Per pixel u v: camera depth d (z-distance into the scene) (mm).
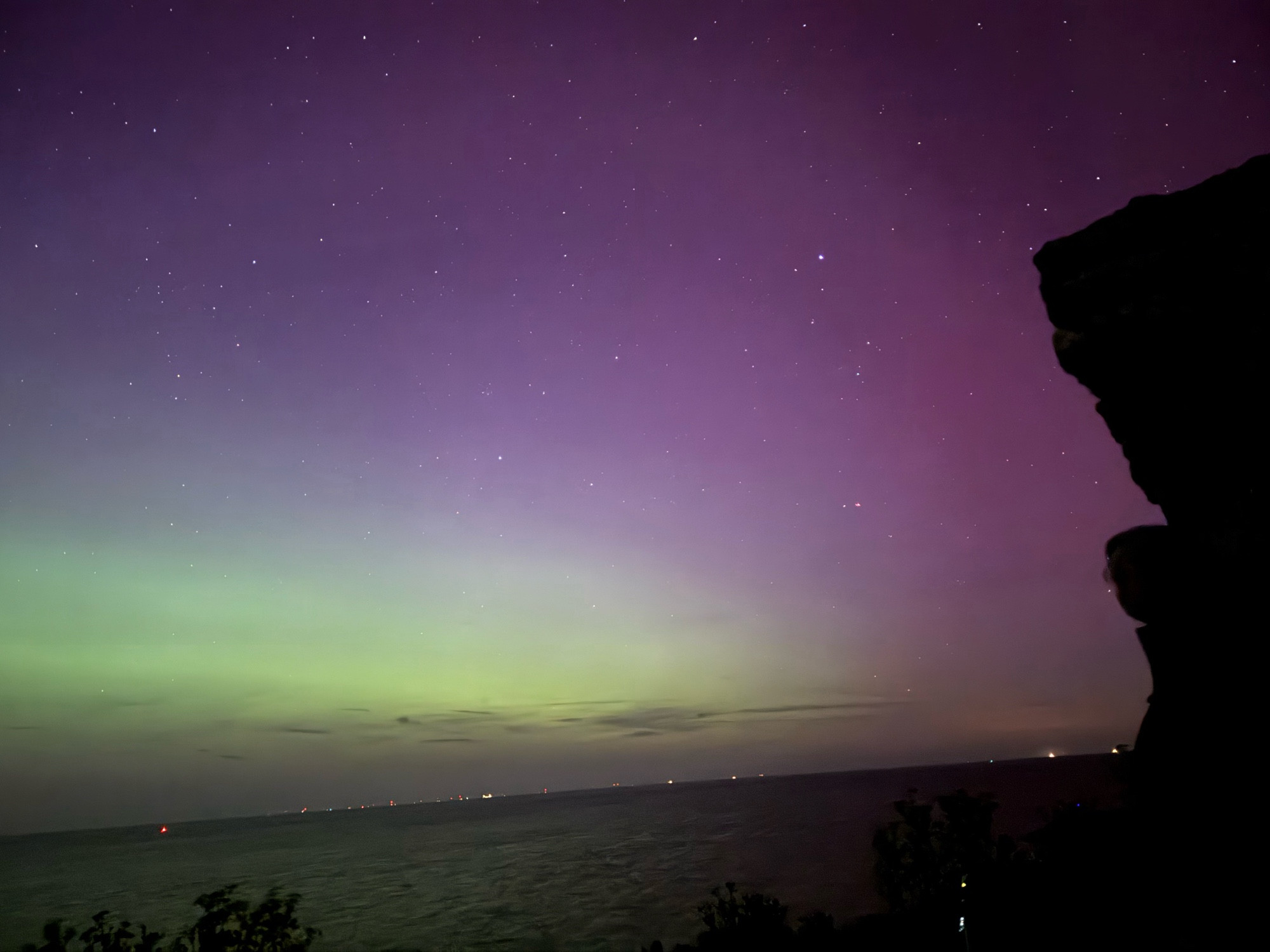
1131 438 2719
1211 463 2455
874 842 5922
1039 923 2287
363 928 19828
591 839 51312
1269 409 2322
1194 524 2482
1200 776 2209
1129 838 2311
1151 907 2105
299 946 4836
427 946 16531
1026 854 3881
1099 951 2090
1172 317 2566
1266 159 2463
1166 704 2389
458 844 59062
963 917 2531
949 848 5457
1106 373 2775
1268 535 2260
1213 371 2467
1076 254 2863
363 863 47156
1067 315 2891
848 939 5098
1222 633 2307
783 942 5516
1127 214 2742
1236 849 2049
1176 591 2453
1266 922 1897
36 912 31766
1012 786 50281
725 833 44625
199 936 4730
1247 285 2420
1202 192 2580
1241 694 2209
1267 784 2059
